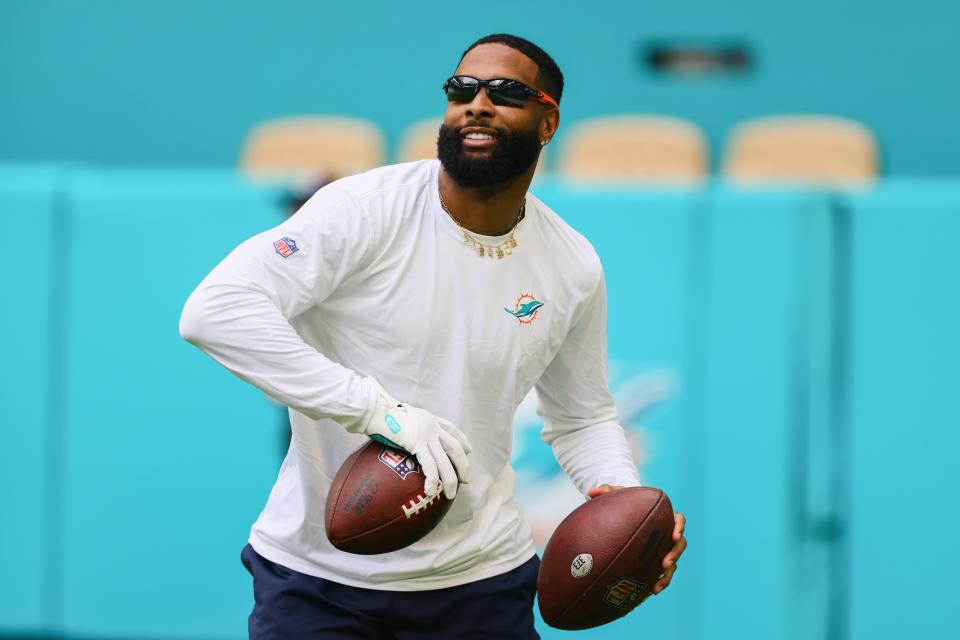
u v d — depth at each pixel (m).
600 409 11.84
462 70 10.12
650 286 17.72
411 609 10.80
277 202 18.30
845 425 17.44
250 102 28.33
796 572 17.41
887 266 17.34
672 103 27.25
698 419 17.61
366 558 10.70
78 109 28.70
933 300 17.23
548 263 10.72
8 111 28.84
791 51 27.00
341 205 10.05
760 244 17.50
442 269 10.30
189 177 19.36
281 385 9.72
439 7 27.75
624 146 25.92
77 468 18.52
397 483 10.02
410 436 9.87
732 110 27.12
